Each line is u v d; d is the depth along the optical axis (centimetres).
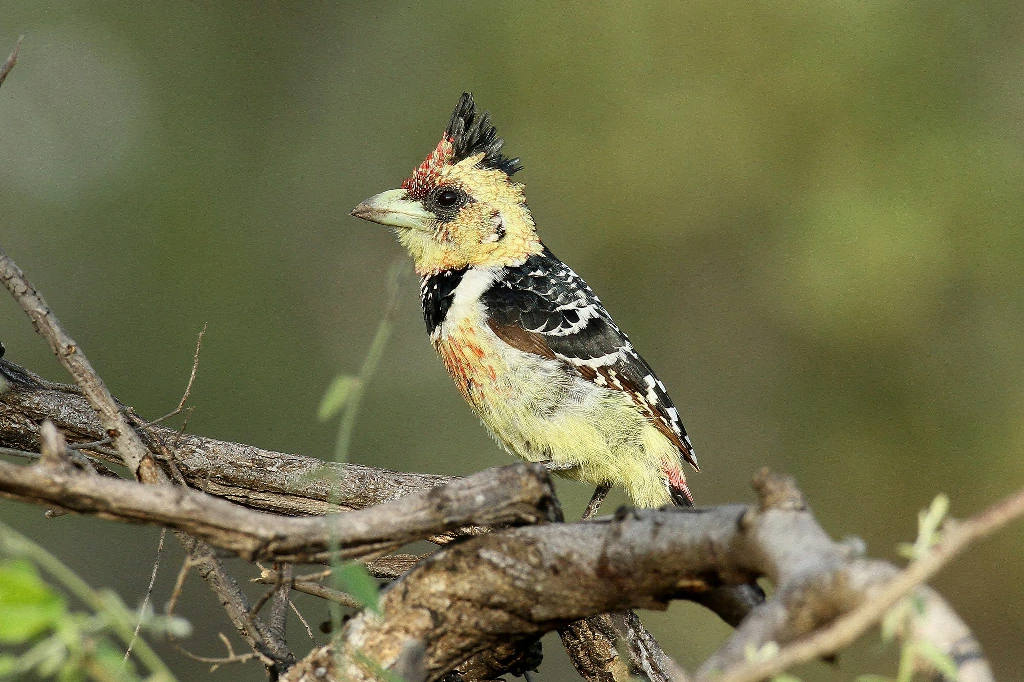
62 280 1571
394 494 586
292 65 1728
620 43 1424
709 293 1439
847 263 1312
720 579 350
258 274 1620
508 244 802
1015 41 1323
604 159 1436
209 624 1126
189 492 350
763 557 314
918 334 1319
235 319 1584
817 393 1378
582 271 1470
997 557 1259
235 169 1680
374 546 374
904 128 1321
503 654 476
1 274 480
